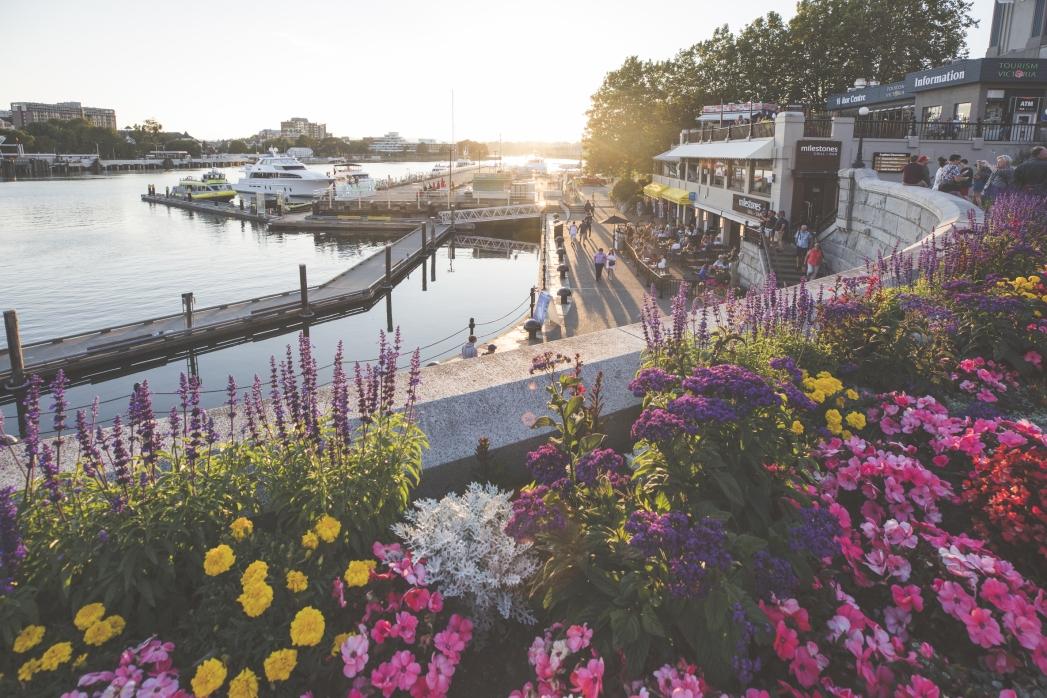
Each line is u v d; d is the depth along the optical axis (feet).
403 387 14.44
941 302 19.33
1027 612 9.24
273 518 11.32
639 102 213.25
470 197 261.03
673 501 10.30
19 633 8.59
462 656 10.12
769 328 16.92
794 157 92.73
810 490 11.86
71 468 11.46
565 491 10.27
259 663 9.00
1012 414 15.92
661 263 98.99
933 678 8.93
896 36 159.63
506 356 16.52
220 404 71.92
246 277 156.35
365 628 9.39
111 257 182.91
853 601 9.93
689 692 8.14
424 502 11.57
